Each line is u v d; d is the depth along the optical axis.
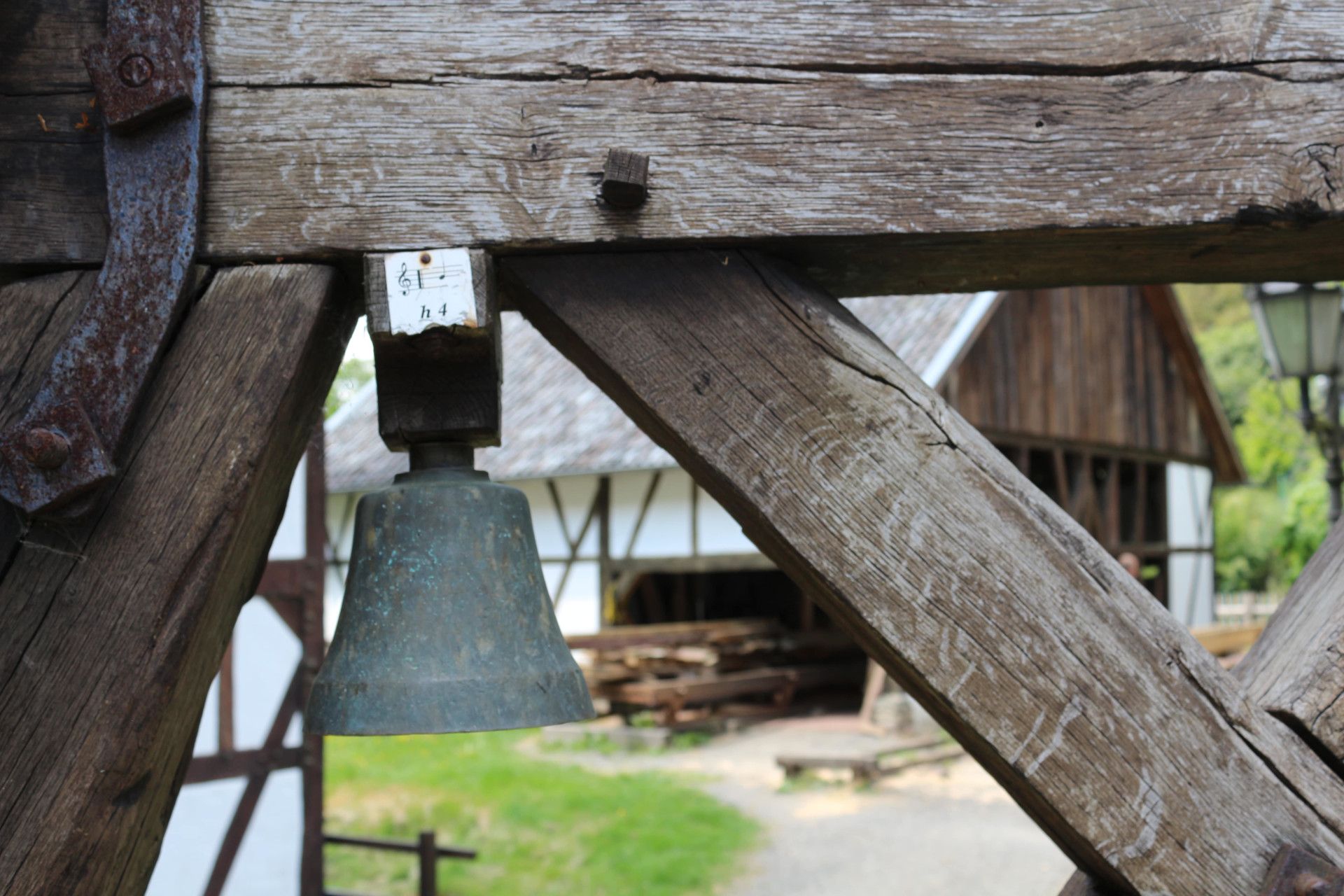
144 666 1.17
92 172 1.27
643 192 1.25
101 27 1.29
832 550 1.24
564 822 7.31
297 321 1.25
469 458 1.47
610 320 1.29
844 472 1.25
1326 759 1.23
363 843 5.67
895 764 8.69
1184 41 1.27
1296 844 1.16
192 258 1.23
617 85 1.28
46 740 1.16
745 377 1.27
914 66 1.28
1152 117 1.26
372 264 1.25
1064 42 1.28
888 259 1.37
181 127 1.25
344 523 14.12
